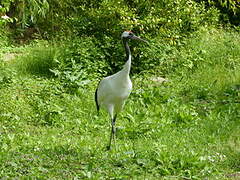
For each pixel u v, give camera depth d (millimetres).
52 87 12516
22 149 8258
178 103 11531
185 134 9430
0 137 9031
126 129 9461
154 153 7930
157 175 7141
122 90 8773
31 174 6984
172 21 14797
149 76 14180
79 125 10078
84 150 8266
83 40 14812
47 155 7867
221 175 7168
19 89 12672
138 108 11211
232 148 8367
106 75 14328
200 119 10344
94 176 6910
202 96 12266
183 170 7355
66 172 7133
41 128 9969
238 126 9773
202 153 8148
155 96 11969
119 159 7750
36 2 14109
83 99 11820
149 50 14586
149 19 14445
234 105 11195
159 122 10031
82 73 13203
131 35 8883
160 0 15117
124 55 14641
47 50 16141
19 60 15984
